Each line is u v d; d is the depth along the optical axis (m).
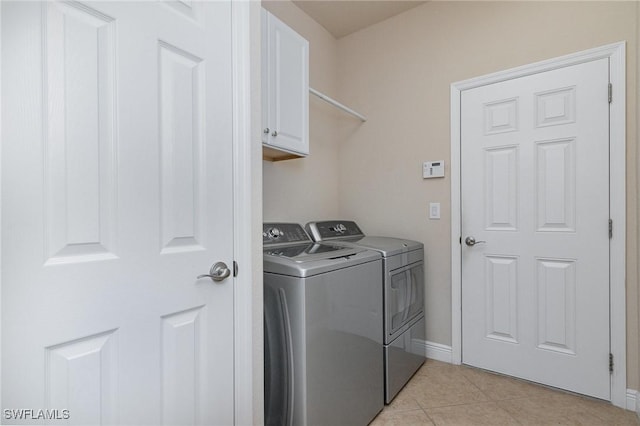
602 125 1.75
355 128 2.74
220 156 1.06
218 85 1.06
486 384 1.96
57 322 0.71
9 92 0.65
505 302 2.05
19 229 0.66
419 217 2.39
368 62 2.67
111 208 0.80
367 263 1.63
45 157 0.69
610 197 1.73
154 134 0.89
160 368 0.90
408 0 2.33
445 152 2.27
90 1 0.76
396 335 1.87
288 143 1.77
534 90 1.95
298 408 1.26
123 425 0.81
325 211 2.67
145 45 0.87
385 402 1.75
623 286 1.69
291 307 1.28
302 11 2.44
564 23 1.86
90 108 0.77
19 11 0.66
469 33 2.18
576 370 1.82
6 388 0.64
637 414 1.63
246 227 1.13
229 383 1.08
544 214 1.92
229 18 1.10
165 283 0.91
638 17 1.64
